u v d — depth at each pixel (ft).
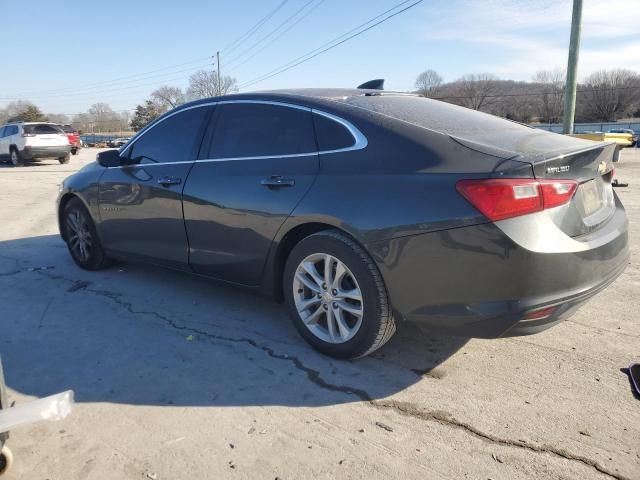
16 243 20.94
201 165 12.36
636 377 9.43
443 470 7.30
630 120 255.09
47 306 13.57
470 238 8.32
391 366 10.17
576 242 8.57
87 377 9.91
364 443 7.89
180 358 10.62
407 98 12.12
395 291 9.17
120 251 15.07
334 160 10.05
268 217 10.76
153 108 259.60
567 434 8.02
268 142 11.30
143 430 8.27
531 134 10.30
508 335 8.62
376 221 9.15
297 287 10.65
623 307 12.87
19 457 7.64
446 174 8.67
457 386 9.41
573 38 45.27
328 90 12.05
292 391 9.33
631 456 7.50
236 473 7.30
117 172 14.60
